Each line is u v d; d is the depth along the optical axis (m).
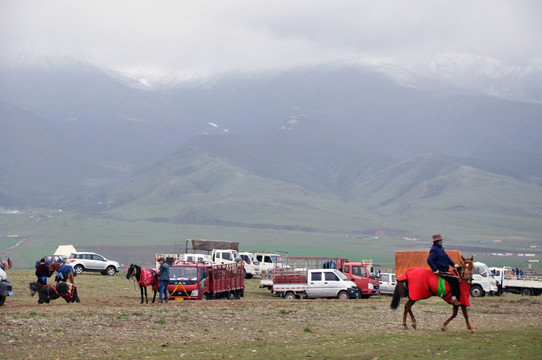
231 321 25.44
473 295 54.34
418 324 25.67
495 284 54.50
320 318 27.20
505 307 37.56
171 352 18.56
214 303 34.56
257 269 74.38
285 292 44.25
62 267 35.16
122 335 21.50
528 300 45.50
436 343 19.64
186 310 28.88
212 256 72.62
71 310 28.25
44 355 18.03
